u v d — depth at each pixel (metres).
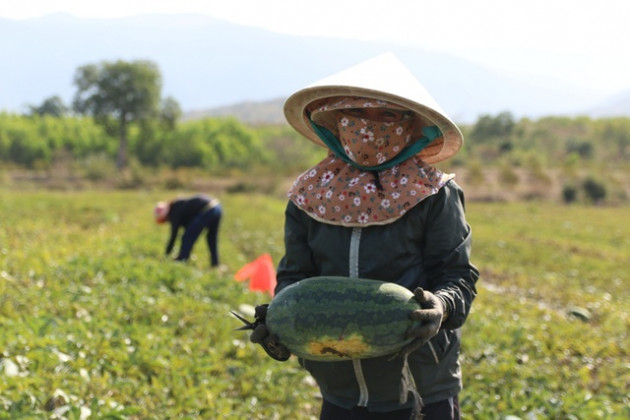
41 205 24.89
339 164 3.25
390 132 3.09
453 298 2.96
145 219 21.84
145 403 5.62
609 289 14.97
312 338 2.76
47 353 5.84
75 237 15.47
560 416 6.13
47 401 5.12
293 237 3.31
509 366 7.22
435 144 3.32
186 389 5.95
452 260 3.09
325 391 3.30
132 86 65.88
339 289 2.81
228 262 13.67
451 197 3.12
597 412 6.12
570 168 52.00
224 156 69.31
